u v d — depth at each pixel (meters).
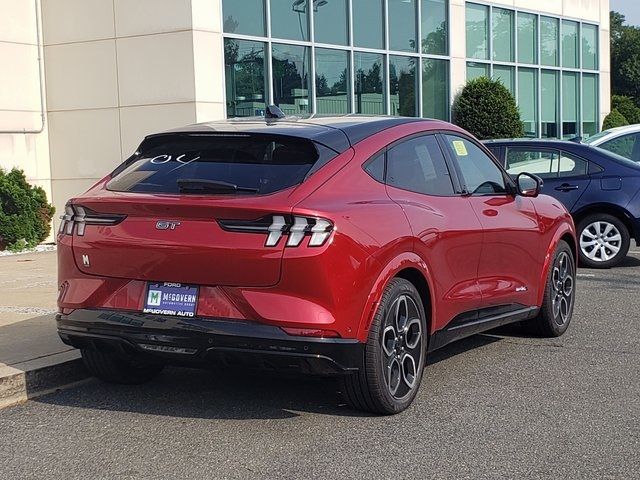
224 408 5.24
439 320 5.43
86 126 14.17
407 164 5.45
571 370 6.04
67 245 5.04
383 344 4.83
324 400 5.38
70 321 4.97
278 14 15.02
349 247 4.57
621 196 10.68
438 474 4.11
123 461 4.36
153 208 4.68
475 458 4.32
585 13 25.44
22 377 5.49
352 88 16.88
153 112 13.63
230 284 4.55
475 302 5.83
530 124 23.47
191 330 4.58
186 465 4.29
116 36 13.79
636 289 9.35
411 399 5.13
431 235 5.27
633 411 5.07
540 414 5.03
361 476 4.10
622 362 6.25
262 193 4.62
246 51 14.41
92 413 5.18
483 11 21.34
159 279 4.72
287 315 4.44
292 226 4.45
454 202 5.71
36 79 14.20
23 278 9.84
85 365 5.60
